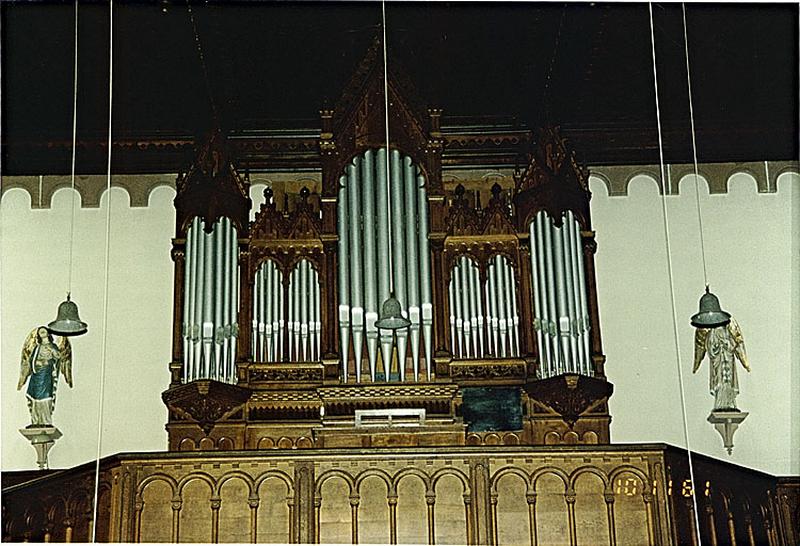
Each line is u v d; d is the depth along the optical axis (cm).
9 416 1360
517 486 1112
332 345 1302
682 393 1388
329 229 1335
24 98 1395
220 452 1119
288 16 1311
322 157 1357
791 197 1461
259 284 1331
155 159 1459
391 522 1095
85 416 1370
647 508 1110
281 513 1102
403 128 1366
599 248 1443
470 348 1315
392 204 1337
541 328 1313
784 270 1438
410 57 1390
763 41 1344
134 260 1432
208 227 1339
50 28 1304
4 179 1445
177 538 1095
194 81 1395
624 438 1373
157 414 1375
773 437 1374
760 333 1414
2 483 1288
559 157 1369
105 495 1119
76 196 1450
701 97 1446
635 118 1461
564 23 1324
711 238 1447
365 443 1210
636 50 1366
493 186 1384
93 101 1409
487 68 1398
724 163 1467
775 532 1163
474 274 1332
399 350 1291
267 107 1439
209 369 1296
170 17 1300
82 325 1266
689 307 1423
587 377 1291
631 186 1466
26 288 1413
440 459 1116
